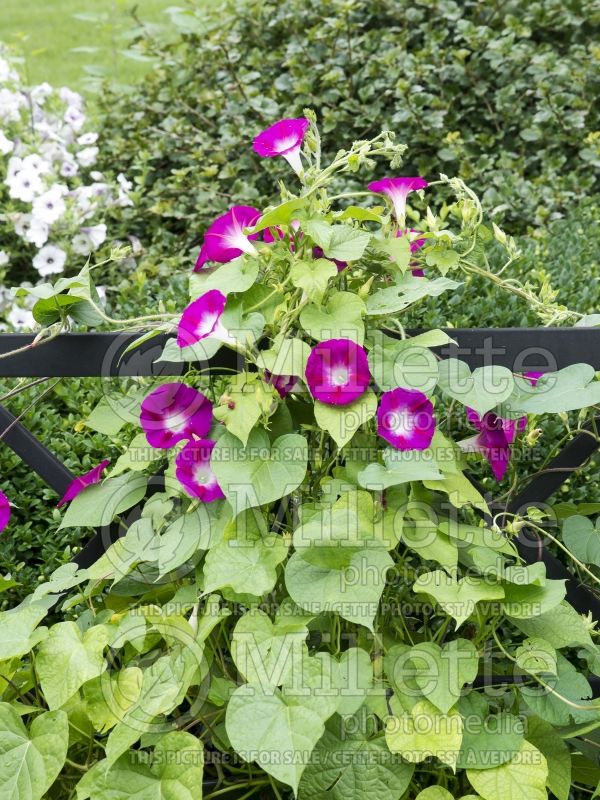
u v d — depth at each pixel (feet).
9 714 4.86
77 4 30.35
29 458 5.98
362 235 5.18
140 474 5.84
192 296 5.39
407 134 12.78
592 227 10.70
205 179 12.99
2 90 12.64
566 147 13.07
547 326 6.02
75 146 13.17
